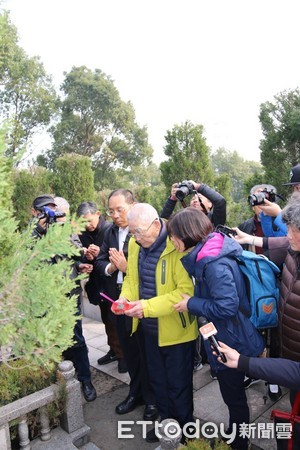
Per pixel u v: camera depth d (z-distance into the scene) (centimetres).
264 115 737
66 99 3459
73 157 1202
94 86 3362
